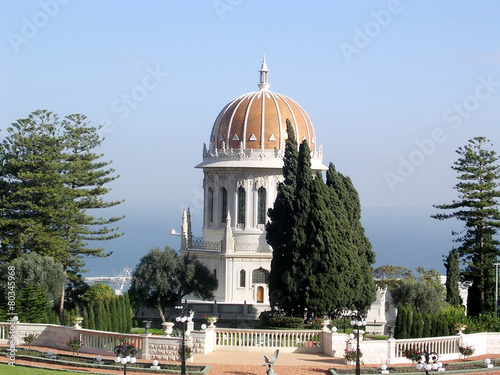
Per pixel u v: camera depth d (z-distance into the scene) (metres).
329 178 95.25
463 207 111.81
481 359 66.56
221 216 115.50
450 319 80.62
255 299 110.69
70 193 102.38
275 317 84.19
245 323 97.94
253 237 113.06
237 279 111.00
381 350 63.28
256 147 113.38
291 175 94.94
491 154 109.88
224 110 117.12
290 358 63.53
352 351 61.53
